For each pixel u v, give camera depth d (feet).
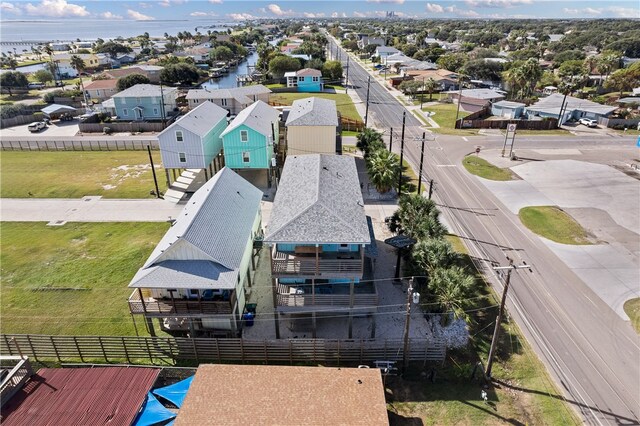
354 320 90.07
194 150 145.79
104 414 62.95
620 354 79.41
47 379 69.87
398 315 91.04
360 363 80.02
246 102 255.09
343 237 76.64
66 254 113.91
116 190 154.92
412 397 71.77
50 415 62.59
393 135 215.92
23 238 122.21
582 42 597.11
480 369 76.74
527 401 70.33
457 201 141.59
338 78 375.86
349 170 108.37
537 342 82.48
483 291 96.78
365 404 61.26
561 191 148.46
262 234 114.62
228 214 94.99
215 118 167.53
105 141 212.64
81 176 168.55
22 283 101.65
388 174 133.80
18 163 183.32
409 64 413.18
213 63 495.82
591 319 88.12
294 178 100.68
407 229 100.27
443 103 293.23
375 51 553.23
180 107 277.44
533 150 192.95
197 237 81.20
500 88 340.59
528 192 147.95
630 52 486.79
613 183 153.99
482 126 231.09
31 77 407.03
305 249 85.30
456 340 83.82
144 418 63.10
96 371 71.92
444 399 71.20
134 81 304.91
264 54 428.97
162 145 144.87
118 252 114.52
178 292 83.10
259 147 147.13
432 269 85.35
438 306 84.12
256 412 59.93
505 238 118.83
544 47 534.78
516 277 101.45
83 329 87.56
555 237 118.93
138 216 135.54
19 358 70.59
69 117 263.29
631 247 113.39
